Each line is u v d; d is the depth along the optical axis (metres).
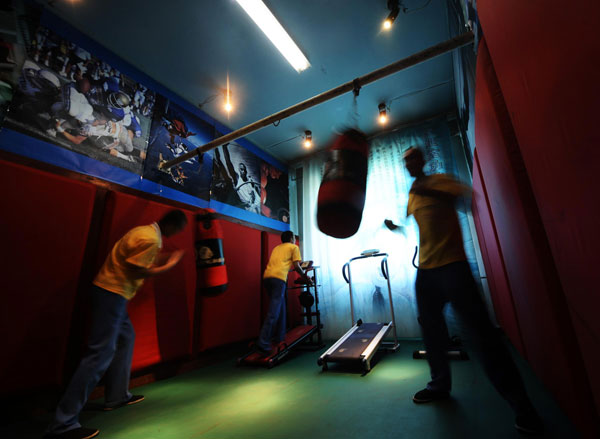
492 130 1.25
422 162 1.83
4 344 1.86
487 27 1.00
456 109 4.45
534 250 0.98
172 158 3.64
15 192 2.03
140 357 2.57
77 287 2.30
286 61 3.46
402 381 2.21
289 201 5.86
